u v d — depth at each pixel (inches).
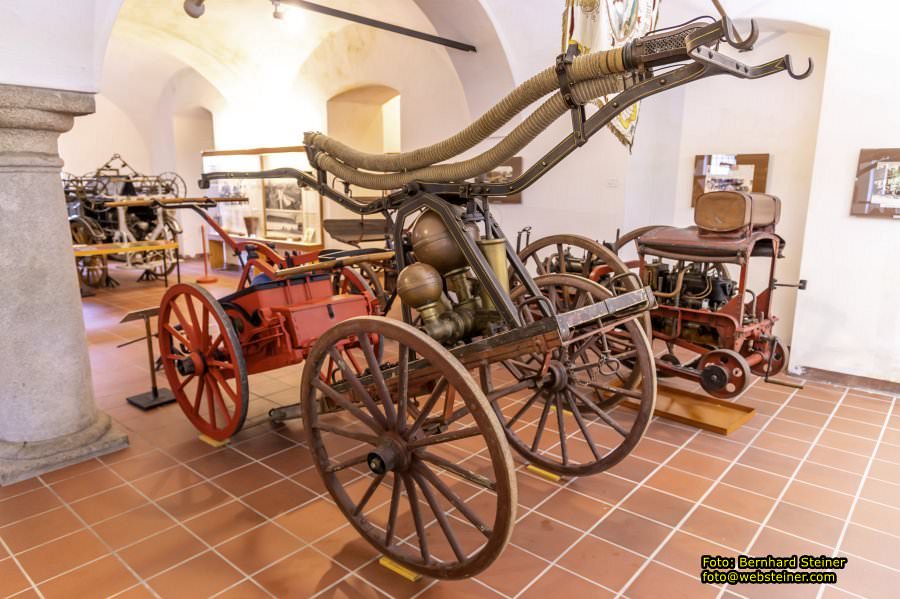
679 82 75.0
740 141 218.8
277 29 312.3
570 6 148.3
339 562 96.3
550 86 83.2
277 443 140.2
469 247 93.7
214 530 104.8
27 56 109.0
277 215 363.3
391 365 102.8
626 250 220.1
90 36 114.5
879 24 162.9
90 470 126.2
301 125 346.6
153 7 292.0
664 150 235.5
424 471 84.5
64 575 92.4
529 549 99.7
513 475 73.4
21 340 121.7
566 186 229.9
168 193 378.0
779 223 214.1
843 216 175.6
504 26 217.5
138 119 479.8
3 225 116.6
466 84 240.5
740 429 148.6
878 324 174.6
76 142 479.8
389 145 421.1
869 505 113.6
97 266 351.3
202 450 136.6
